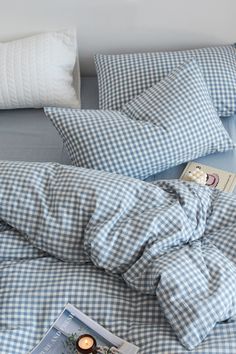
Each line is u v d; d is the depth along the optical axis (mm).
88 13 1946
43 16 1959
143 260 1164
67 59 1900
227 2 1876
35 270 1219
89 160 1471
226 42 2006
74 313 1133
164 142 1490
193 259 1164
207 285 1116
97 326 1109
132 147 1472
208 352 1016
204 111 1569
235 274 1146
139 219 1223
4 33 2010
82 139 1482
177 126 1512
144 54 1847
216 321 1064
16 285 1178
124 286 1188
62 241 1242
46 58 1850
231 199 1338
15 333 1103
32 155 1681
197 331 1041
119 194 1268
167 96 1570
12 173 1341
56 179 1328
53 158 1657
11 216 1289
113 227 1221
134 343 1067
